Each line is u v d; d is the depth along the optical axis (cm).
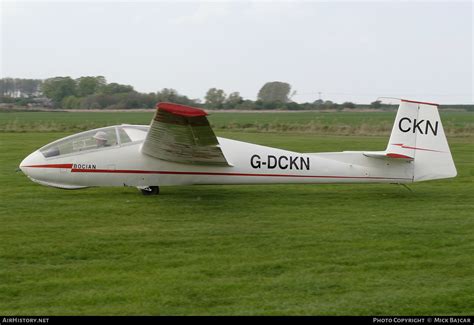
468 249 1079
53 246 1077
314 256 1031
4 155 2561
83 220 1295
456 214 1398
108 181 1599
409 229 1230
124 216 1344
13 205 1456
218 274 933
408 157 1616
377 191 1759
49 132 4131
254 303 818
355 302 823
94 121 5438
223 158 1557
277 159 1641
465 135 4112
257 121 6322
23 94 9969
